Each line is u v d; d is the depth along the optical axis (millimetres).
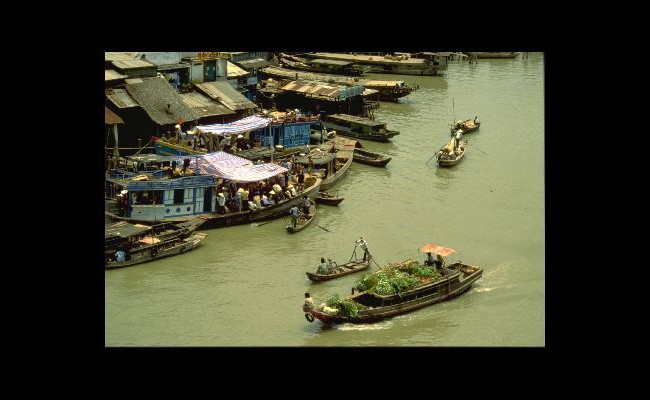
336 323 40031
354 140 69812
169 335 38438
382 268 47000
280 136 67562
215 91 72438
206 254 48469
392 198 58875
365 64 99875
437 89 92688
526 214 56094
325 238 51344
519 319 41312
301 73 86750
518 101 87312
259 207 53344
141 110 64812
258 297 43188
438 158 66250
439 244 50750
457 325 40719
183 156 56875
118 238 46531
